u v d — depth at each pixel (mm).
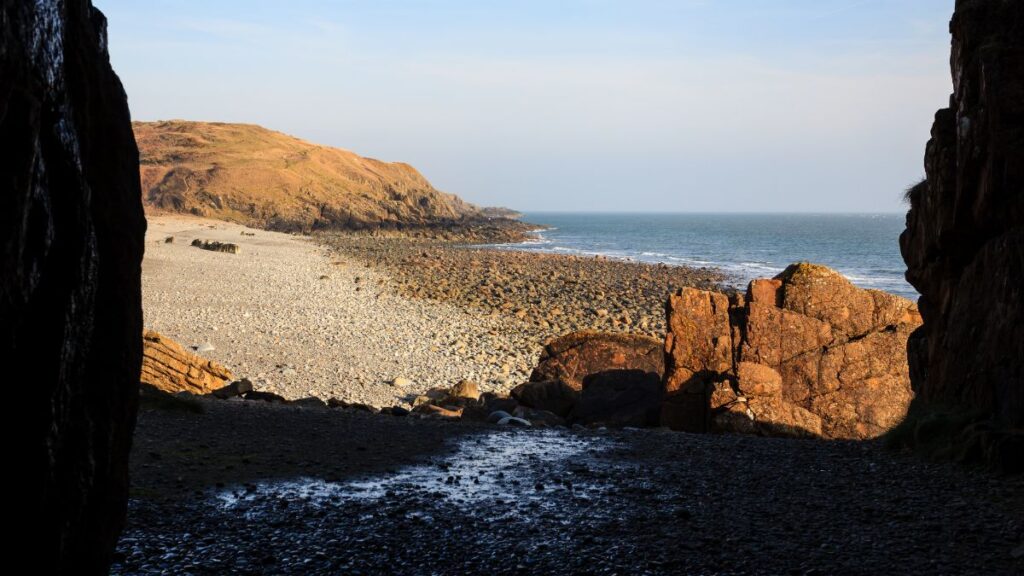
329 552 6535
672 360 15086
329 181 162750
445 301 41781
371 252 80688
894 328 14914
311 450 10602
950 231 11148
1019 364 9523
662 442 11680
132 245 4344
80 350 3922
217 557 6348
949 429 10234
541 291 49500
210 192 141625
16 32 3451
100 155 4164
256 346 26625
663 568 6188
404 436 11867
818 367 14805
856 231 172125
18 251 3477
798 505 7953
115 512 4328
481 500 8211
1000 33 10586
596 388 15977
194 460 9602
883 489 8516
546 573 6113
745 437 12344
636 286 53750
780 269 71188
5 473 3570
